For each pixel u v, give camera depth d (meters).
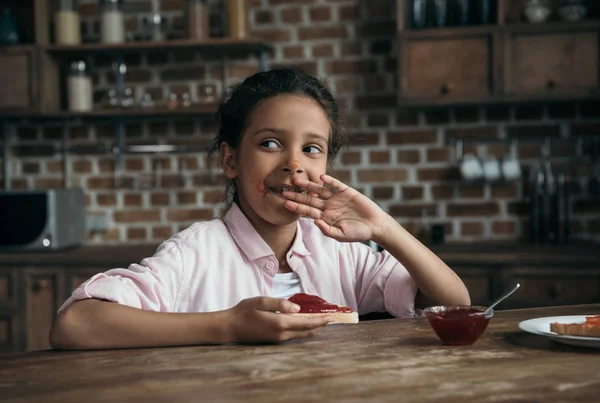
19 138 3.92
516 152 3.54
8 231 3.36
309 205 1.39
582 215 3.50
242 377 0.94
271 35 3.72
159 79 3.82
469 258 3.03
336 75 3.68
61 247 3.43
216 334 1.14
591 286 2.93
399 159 3.64
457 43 3.24
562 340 1.09
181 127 3.83
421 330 1.24
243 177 1.49
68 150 3.87
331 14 3.67
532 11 3.25
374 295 1.60
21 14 3.87
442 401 0.83
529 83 3.19
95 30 3.84
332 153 1.63
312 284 1.57
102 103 3.84
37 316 3.32
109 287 1.24
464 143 3.59
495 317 1.36
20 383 0.95
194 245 1.50
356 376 0.94
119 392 0.89
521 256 2.99
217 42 3.48
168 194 3.83
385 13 3.63
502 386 0.89
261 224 1.54
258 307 1.14
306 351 1.09
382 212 1.39
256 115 1.45
